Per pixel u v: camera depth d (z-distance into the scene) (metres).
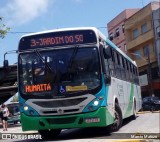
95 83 12.55
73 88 12.56
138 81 24.83
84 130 17.17
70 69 12.75
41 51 13.15
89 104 12.46
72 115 12.49
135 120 20.83
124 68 18.48
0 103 32.91
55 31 13.16
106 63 13.62
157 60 52.69
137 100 22.77
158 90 52.69
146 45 56.28
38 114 12.73
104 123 12.46
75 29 13.07
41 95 12.73
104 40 14.09
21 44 13.38
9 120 40.75
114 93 14.54
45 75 12.88
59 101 12.57
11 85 29.25
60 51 13.01
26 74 13.11
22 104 12.97
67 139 13.31
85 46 12.90
